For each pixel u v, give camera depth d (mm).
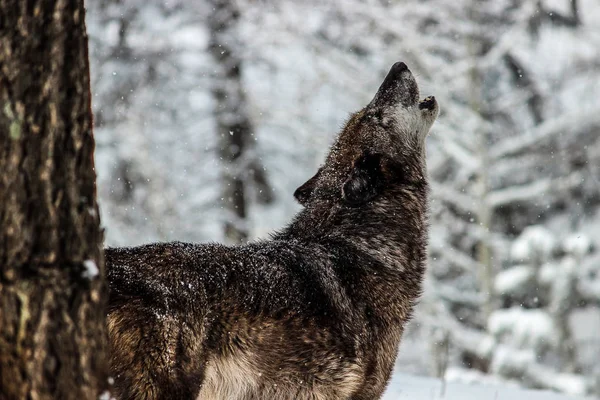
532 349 32875
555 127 36656
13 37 5406
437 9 37156
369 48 37906
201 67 36938
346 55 37188
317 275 9500
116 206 33406
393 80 11086
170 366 8055
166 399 8016
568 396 15836
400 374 17484
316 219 10453
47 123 5500
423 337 37344
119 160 34781
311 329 9125
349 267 9852
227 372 8695
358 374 9523
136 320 7949
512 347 33062
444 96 36156
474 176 38344
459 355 37844
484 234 35531
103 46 35781
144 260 8383
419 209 10766
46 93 5488
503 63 39062
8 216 5438
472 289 38688
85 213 5684
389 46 37906
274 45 37188
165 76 36594
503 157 38062
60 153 5555
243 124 37156
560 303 33438
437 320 35000
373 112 10906
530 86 38469
